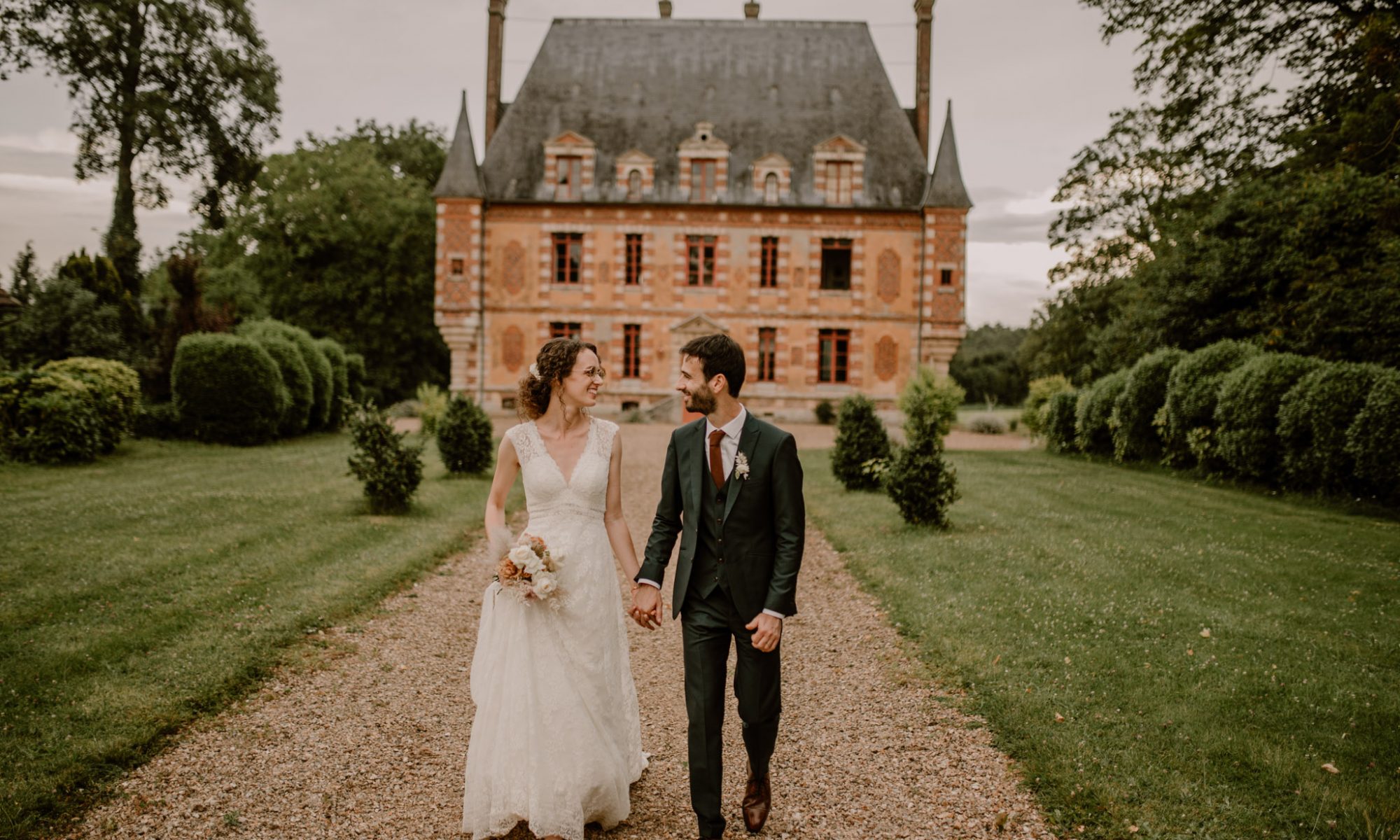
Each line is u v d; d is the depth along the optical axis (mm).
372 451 10875
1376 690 5176
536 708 3721
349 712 5066
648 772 4488
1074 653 5820
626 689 4172
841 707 5258
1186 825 3701
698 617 3846
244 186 38812
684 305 32812
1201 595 7352
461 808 4027
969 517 11070
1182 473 16234
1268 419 13633
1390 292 14375
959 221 32062
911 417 22047
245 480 13211
